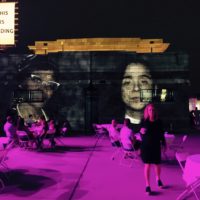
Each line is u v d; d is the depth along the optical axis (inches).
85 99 839.7
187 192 243.9
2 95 846.5
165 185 285.7
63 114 840.3
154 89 839.1
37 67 845.8
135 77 842.2
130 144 375.2
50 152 478.3
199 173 219.5
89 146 546.3
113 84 839.7
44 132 499.2
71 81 842.8
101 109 839.7
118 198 249.0
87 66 842.2
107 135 698.8
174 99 838.5
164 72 840.3
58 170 351.6
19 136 478.9
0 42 809.5
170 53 840.9
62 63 845.2
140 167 365.4
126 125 382.0
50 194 259.9
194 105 1130.7
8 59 848.3
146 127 261.6
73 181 302.5
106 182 299.0
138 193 262.4
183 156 253.9
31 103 843.4
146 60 842.8
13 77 846.5
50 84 844.0
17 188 277.6
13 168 362.3
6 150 323.3
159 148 262.5
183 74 839.1
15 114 842.2
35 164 386.0
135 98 839.7
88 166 373.7
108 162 397.1
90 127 832.3
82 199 246.7
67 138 675.4
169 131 816.3
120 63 842.2
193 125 878.4
